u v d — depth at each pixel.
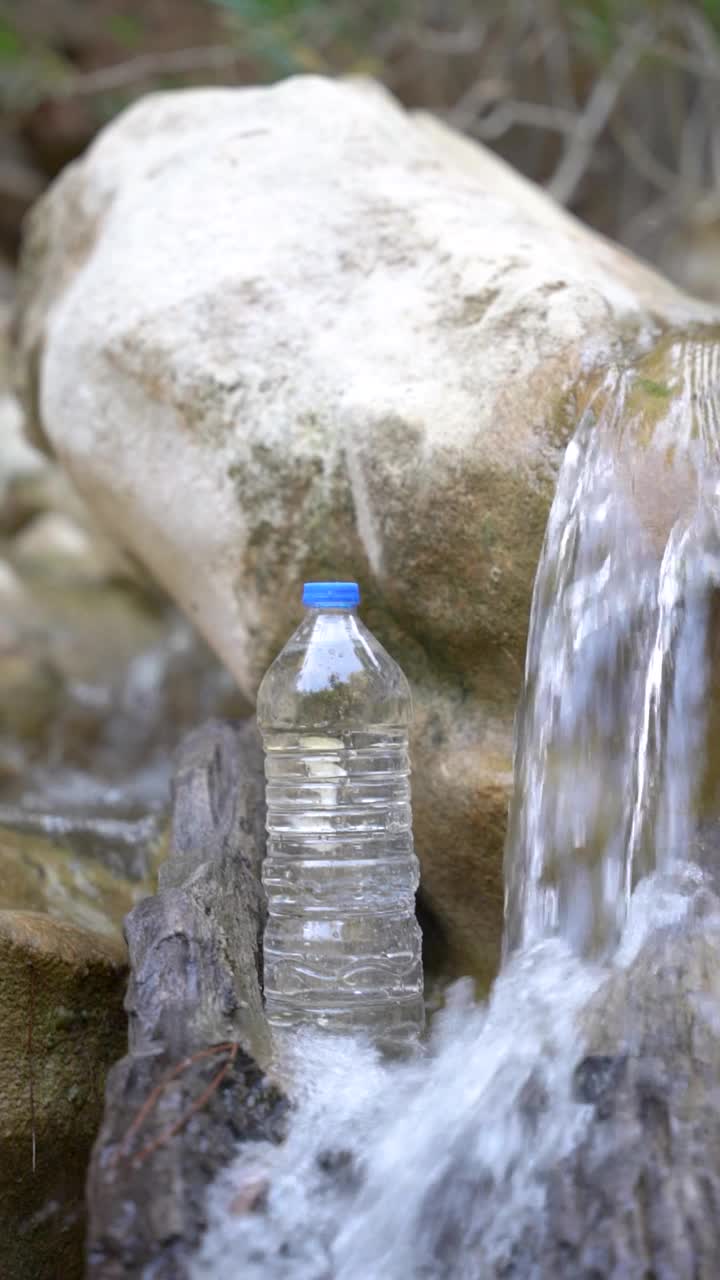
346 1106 2.06
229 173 3.57
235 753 3.19
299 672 2.61
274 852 2.60
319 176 3.44
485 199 3.36
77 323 3.64
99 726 5.46
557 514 2.49
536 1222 1.79
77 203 4.07
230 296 3.26
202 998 2.14
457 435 2.68
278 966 2.45
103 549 7.14
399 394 2.84
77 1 9.73
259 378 3.12
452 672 2.81
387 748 2.63
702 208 7.94
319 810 2.58
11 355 4.43
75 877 3.25
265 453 3.05
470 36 8.29
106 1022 2.48
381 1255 1.87
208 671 5.85
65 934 2.47
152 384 3.33
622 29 7.34
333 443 2.94
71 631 6.46
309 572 3.02
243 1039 2.10
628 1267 1.68
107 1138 1.89
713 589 2.21
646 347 2.63
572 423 2.57
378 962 2.51
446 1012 2.58
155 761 5.17
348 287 3.15
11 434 7.84
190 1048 2.02
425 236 3.14
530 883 2.41
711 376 2.43
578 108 9.12
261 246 3.32
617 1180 1.77
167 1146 1.89
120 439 3.50
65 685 5.72
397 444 2.77
